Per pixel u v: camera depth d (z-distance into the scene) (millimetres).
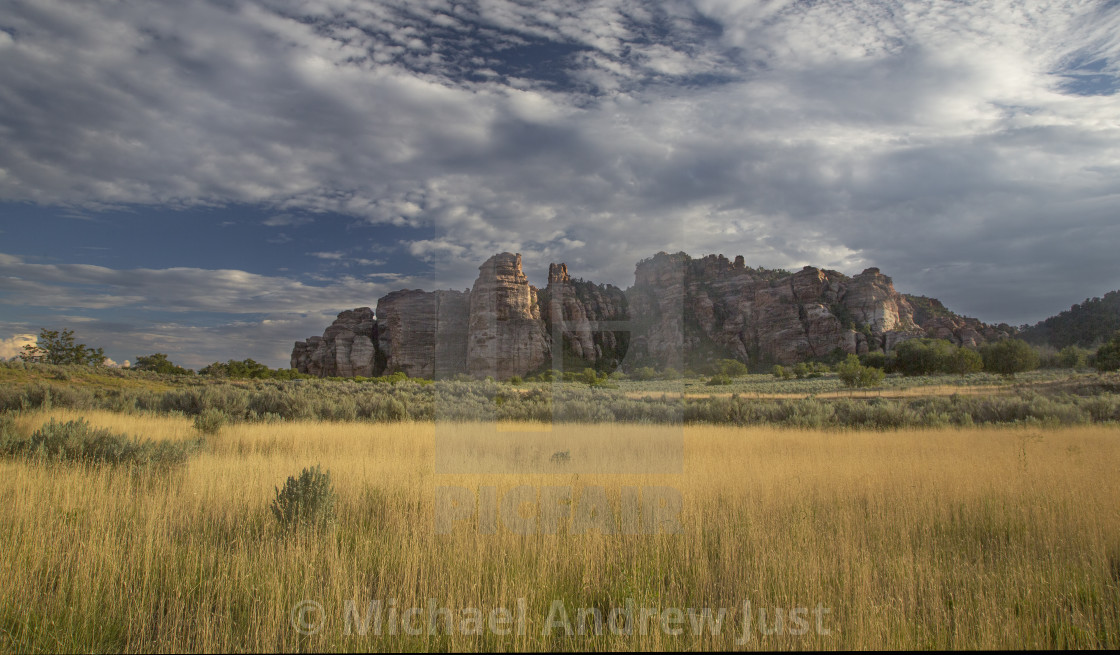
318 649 3604
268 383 43438
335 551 4855
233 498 6676
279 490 6949
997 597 4371
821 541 5199
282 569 4562
